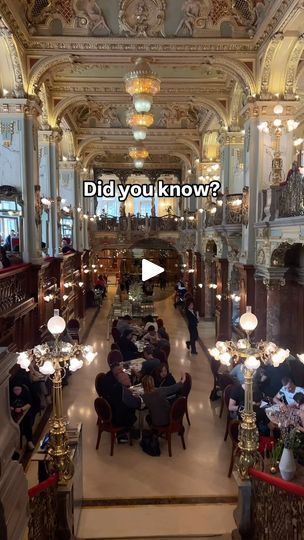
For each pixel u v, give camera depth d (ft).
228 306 46.19
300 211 24.23
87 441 25.96
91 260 80.23
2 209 32.19
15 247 33.19
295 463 16.06
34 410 24.48
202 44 31.63
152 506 19.88
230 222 39.01
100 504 20.02
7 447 7.56
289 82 32.04
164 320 61.26
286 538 13.66
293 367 28.84
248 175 33.78
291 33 28.35
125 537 17.84
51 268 41.91
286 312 31.96
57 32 31.09
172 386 25.77
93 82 41.81
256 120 32.68
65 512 16.52
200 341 49.32
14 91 31.40
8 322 24.76
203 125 56.18
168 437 24.21
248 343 18.57
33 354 18.07
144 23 31.07
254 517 16.38
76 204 60.70
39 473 17.92
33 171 32.60
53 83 41.34
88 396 32.71
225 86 42.75
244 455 17.28
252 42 31.81
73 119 55.83
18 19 27.91
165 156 81.35
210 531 18.21
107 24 31.19
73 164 59.93
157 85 28.58
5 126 31.76
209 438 26.35
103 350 45.62
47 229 43.04
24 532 8.13
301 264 29.99
